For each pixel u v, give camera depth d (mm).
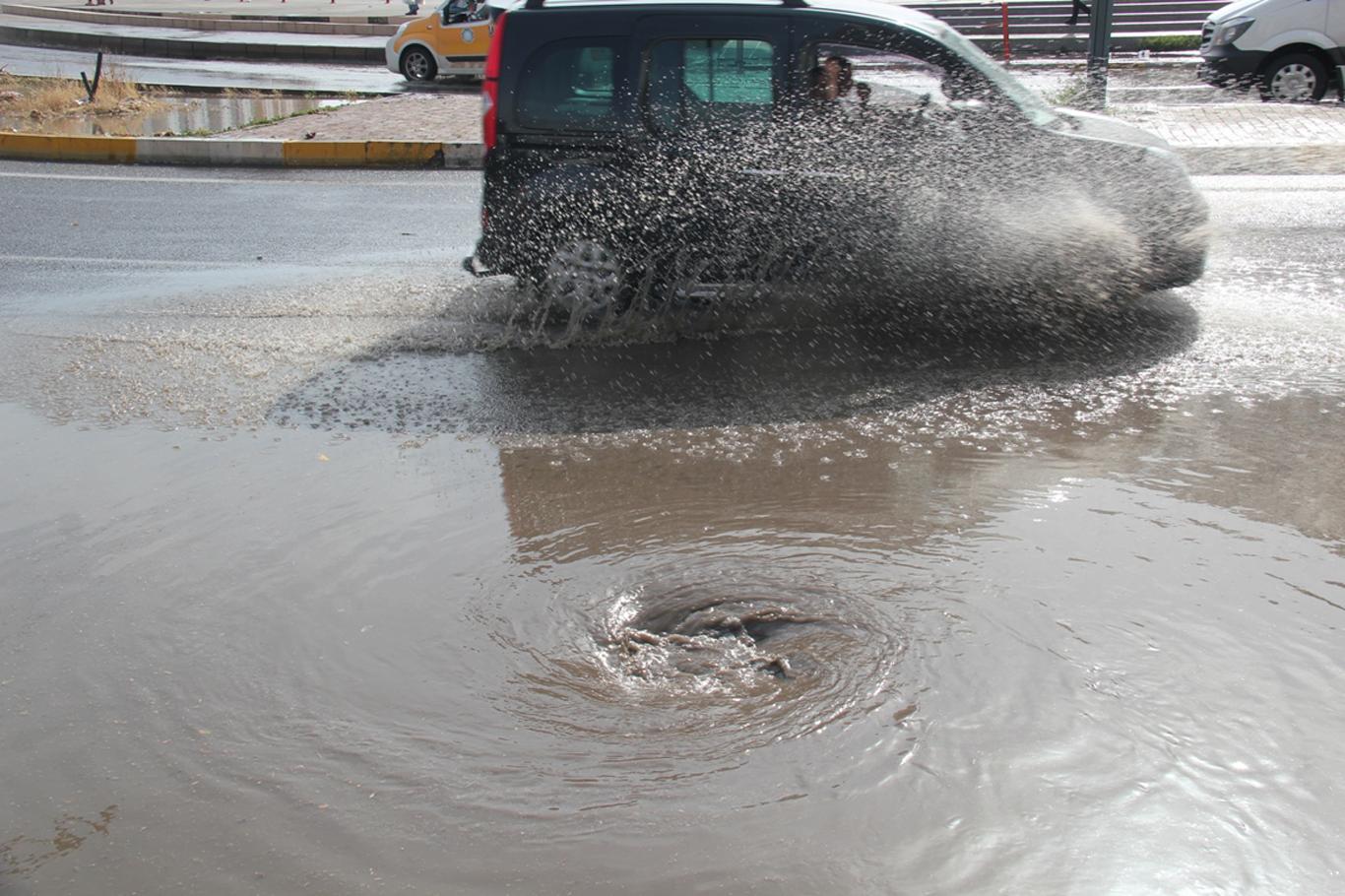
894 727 2949
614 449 4828
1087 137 6344
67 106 17609
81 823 2713
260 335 6594
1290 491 4219
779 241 6453
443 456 4809
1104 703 3018
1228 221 8922
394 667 3291
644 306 6625
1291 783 2727
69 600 3713
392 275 8008
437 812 2705
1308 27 14383
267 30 29016
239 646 3420
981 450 4699
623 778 2799
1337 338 6004
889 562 3770
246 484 4555
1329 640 3271
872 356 5973
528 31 6547
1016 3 23234
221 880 2527
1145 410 5090
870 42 6363
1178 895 2439
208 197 11414
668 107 6441
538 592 3666
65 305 7371
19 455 4914
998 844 2568
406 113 15695
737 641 3355
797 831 2613
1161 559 3744
